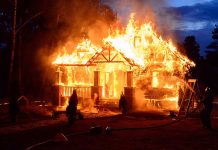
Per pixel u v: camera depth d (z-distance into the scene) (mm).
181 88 32156
